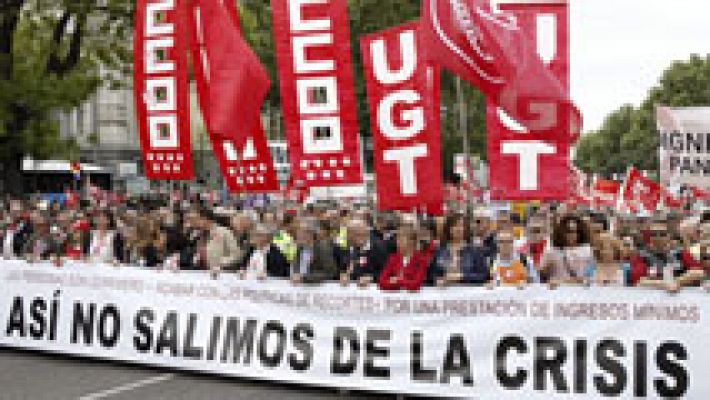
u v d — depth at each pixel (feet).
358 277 28.43
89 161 165.07
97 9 69.21
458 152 137.49
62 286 32.01
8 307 33.32
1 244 41.45
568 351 23.30
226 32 33.24
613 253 25.32
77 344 31.45
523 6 29.71
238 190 37.17
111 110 169.17
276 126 155.53
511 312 24.03
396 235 29.27
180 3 35.88
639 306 22.50
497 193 30.14
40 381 28.09
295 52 33.12
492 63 27.78
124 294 30.48
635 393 22.50
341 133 32.81
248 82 33.22
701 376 21.80
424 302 25.16
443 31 28.37
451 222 26.32
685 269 26.30
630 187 58.03
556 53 29.53
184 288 29.19
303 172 33.55
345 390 26.32
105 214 35.06
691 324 21.93
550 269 26.17
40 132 68.39
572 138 28.14
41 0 68.39
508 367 24.03
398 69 30.94
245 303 27.96
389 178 31.53
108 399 25.53
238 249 30.42
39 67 68.54
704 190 57.26
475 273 25.00
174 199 62.34
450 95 134.82
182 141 36.55
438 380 24.91
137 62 37.09
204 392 26.27
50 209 49.39
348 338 26.21
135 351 30.09
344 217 39.86
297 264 27.48
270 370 27.37
